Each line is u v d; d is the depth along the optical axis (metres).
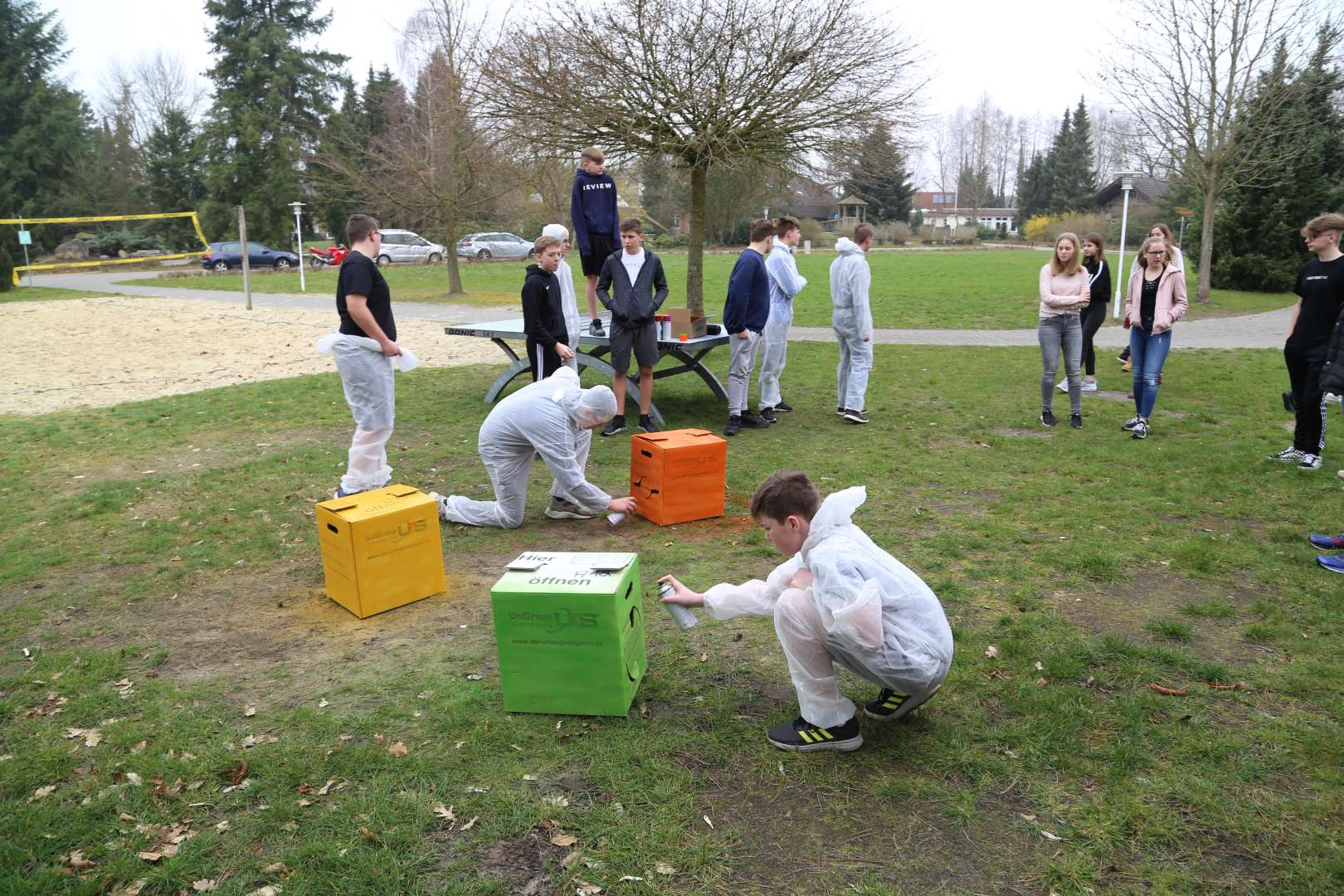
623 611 3.29
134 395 10.81
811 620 3.00
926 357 12.54
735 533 5.44
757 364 11.95
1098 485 6.28
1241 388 9.82
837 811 2.79
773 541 3.16
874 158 13.66
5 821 2.78
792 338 14.78
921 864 2.55
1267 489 6.07
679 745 3.15
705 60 12.28
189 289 30.22
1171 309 7.32
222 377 12.14
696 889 2.46
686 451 5.52
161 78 63.84
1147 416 7.61
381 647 3.98
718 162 12.79
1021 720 3.26
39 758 3.12
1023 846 2.62
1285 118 18.92
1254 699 3.37
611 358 7.89
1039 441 7.56
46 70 52.09
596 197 8.60
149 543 5.39
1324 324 6.33
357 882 2.49
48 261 46.25
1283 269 21.61
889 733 3.21
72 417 9.31
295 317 20.52
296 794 2.90
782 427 8.28
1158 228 7.41
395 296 25.53
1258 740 3.10
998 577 4.63
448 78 20.47
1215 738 3.11
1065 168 83.31
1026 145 113.44
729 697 3.49
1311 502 5.76
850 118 12.77
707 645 3.94
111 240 48.50
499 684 3.62
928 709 3.36
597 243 8.65
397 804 2.83
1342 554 4.79
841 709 3.10
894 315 18.16
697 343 8.49
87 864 2.59
